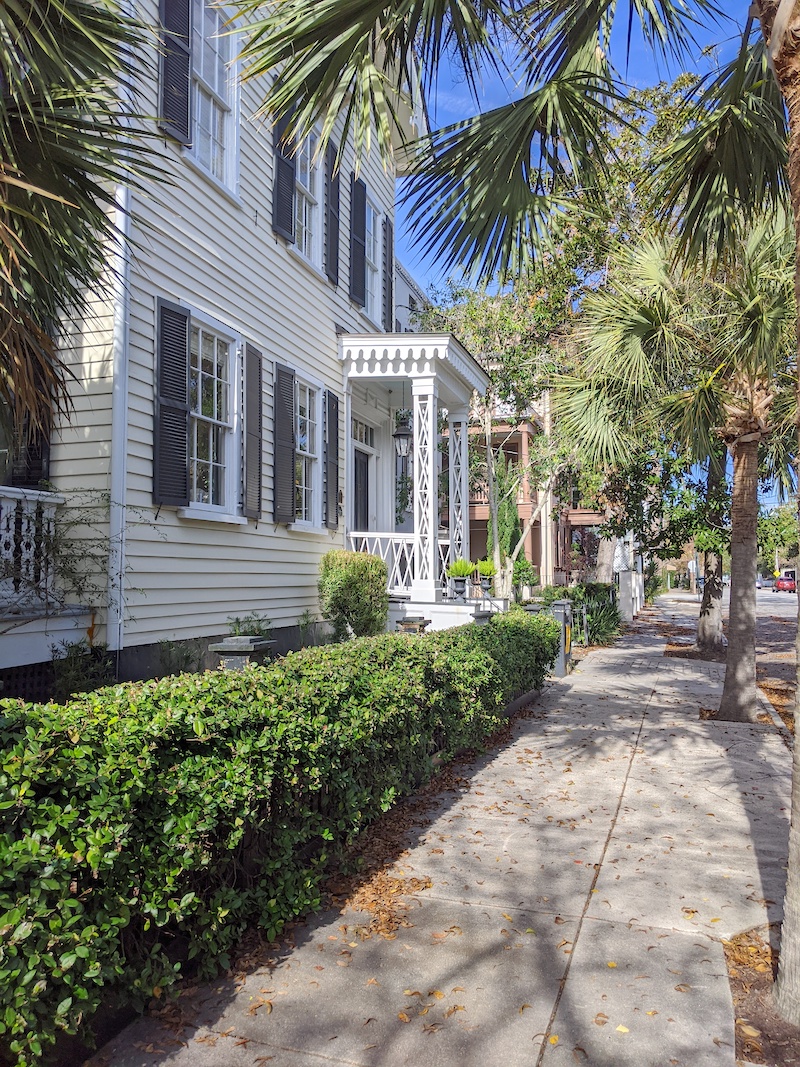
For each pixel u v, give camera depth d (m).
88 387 6.46
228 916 3.23
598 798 5.67
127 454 6.49
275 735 3.43
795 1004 2.88
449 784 6.01
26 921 2.17
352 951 3.34
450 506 13.41
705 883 4.13
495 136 4.05
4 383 4.23
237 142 8.54
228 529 8.23
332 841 4.37
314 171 10.89
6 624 5.56
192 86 7.89
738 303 7.80
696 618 29.27
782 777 6.29
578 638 17.16
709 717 8.91
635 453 12.37
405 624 8.54
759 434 8.77
